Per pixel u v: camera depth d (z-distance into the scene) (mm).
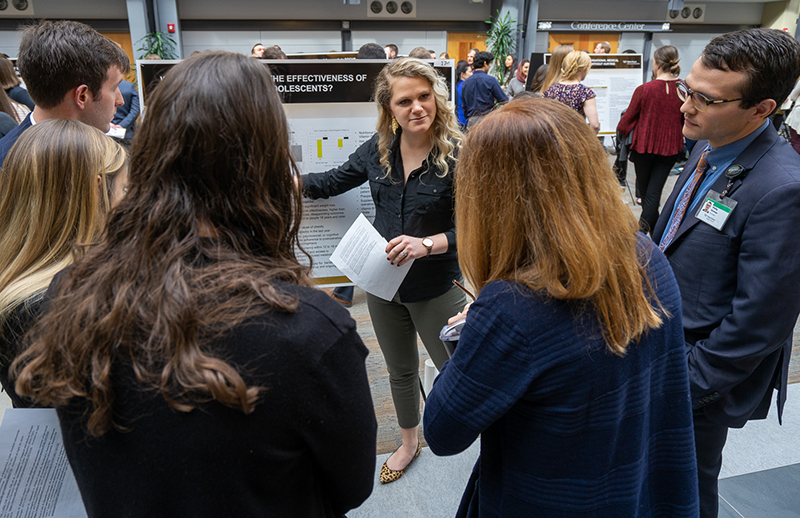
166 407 517
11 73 3102
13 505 697
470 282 821
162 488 530
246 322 521
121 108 4246
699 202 1207
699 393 1139
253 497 554
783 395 1234
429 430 789
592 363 689
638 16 9578
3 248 867
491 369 702
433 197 1508
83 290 541
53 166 852
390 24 8945
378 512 1673
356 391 595
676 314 798
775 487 1723
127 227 564
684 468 820
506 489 786
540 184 677
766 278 1030
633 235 741
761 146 1110
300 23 8672
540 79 4742
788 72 1037
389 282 1539
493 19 9031
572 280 659
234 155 558
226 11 8430
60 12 8047
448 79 1997
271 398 525
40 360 537
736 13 9883
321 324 557
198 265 547
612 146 7328
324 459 608
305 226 1920
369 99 1874
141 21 7715
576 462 729
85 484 570
